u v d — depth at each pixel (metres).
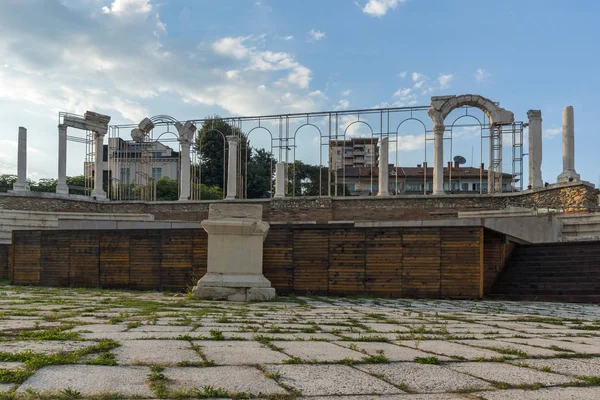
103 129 40.25
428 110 34.03
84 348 5.27
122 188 42.06
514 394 3.88
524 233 22.27
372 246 17.20
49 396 3.54
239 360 4.96
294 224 18.34
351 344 6.00
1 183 67.31
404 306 13.12
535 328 8.40
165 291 17.70
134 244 18.59
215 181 59.44
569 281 16.84
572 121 29.23
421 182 66.12
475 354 5.57
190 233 18.08
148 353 5.20
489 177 33.59
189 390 3.77
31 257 20.06
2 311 9.31
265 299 13.82
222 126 58.97
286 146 36.44
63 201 35.34
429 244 16.83
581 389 4.08
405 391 3.93
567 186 27.45
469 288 16.38
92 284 18.89
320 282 17.42
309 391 3.87
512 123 33.06
